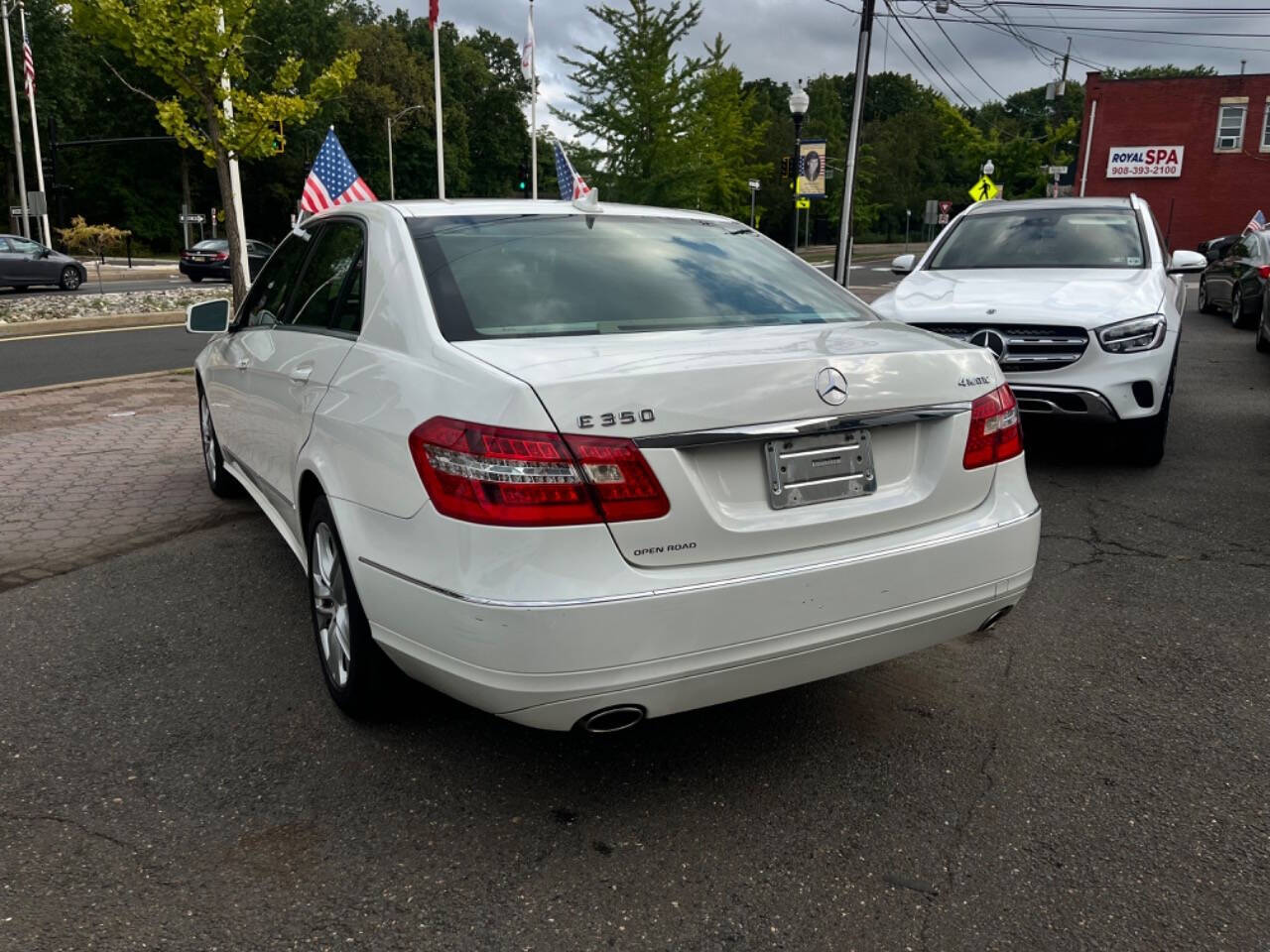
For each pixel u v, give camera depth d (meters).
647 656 2.46
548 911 2.42
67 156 62.09
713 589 2.50
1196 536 5.31
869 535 2.79
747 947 2.31
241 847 2.66
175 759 3.10
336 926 2.36
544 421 2.38
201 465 6.92
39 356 13.22
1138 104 45.91
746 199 50.78
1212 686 3.62
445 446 2.48
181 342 14.96
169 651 3.91
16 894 2.45
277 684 3.62
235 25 14.93
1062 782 3.00
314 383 3.37
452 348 2.72
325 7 65.44
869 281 32.94
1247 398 9.59
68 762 3.08
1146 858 2.63
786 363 2.63
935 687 3.63
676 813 2.84
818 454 2.70
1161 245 7.69
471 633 2.44
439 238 3.24
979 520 2.97
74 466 6.87
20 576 4.73
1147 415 6.23
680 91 30.50
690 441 2.48
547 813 2.83
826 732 3.31
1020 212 8.22
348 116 71.19
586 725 2.52
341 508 2.96
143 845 2.66
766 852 2.66
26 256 25.20
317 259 3.98
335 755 3.13
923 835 2.74
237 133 15.18
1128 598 4.46
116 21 14.41
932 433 2.91
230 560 4.97
